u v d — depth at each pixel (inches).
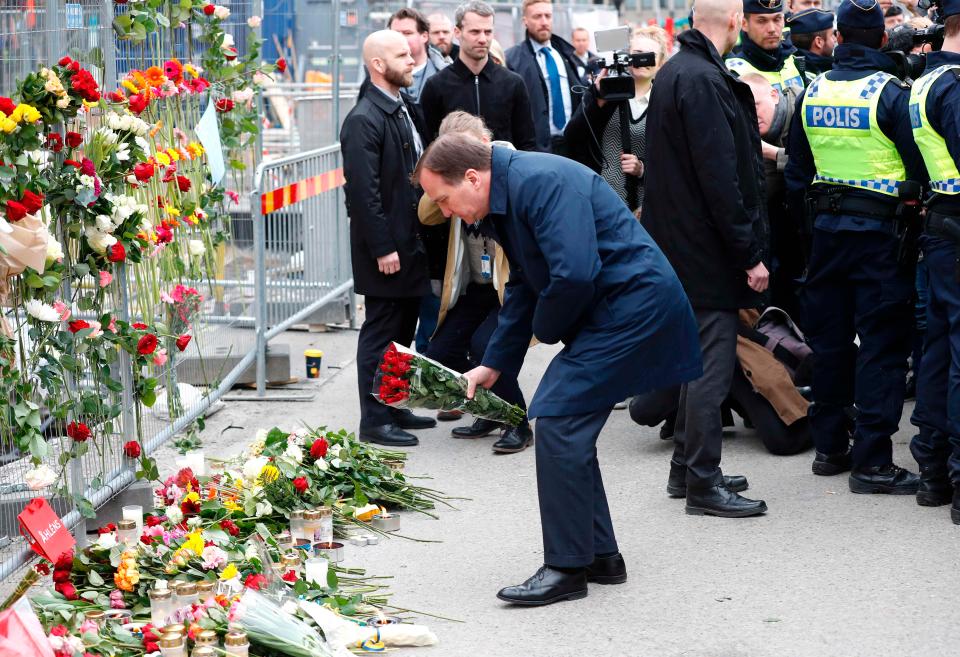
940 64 204.7
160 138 224.5
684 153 204.2
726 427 275.7
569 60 382.3
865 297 222.1
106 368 188.9
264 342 302.0
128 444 193.3
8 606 159.3
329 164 354.9
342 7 467.8
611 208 171.2
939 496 216.7
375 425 260.5
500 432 269.7
